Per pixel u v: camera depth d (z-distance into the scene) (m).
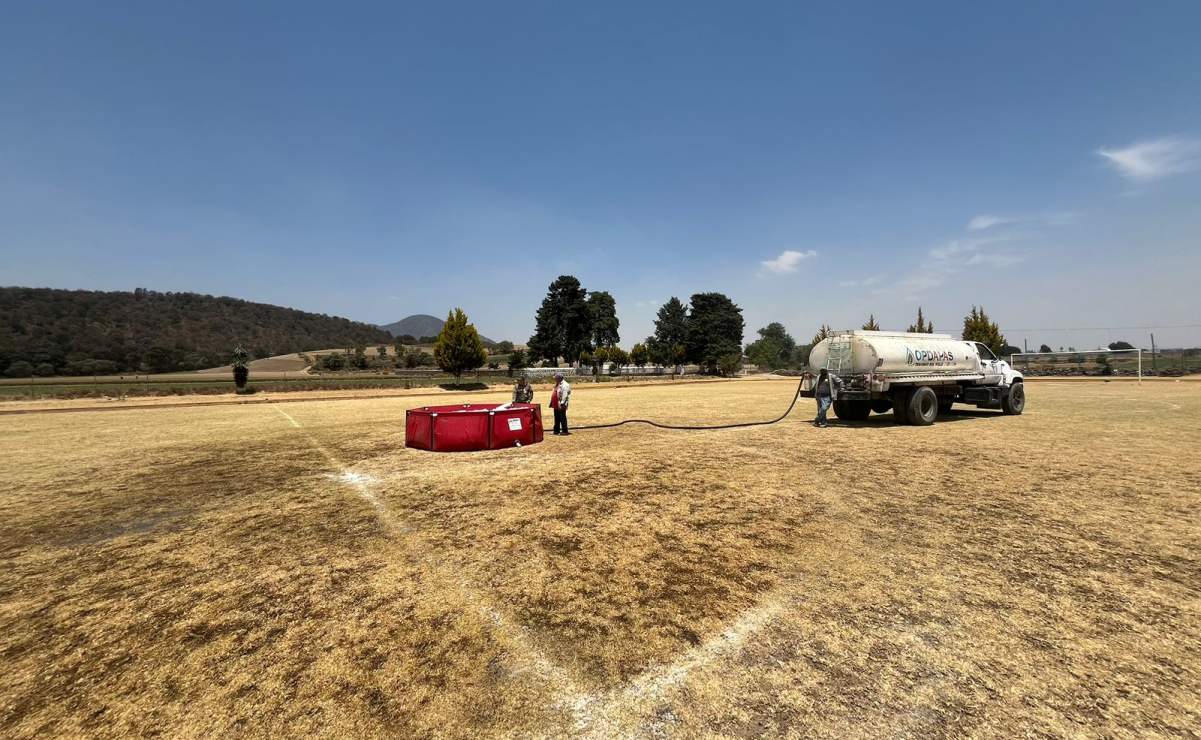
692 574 4.30
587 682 2.85
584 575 4.33
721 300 88.19
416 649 3.23
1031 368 47.34
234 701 2.74
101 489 7.70
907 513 5.84
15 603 3.99
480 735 2.44
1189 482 6.96
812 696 2.68
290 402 28.50
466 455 10.27
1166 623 3.35
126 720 2.61
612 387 45.41
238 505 6.75
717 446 10.79
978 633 3.26
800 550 4.79
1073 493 6.52
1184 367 41.84
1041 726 2.40
